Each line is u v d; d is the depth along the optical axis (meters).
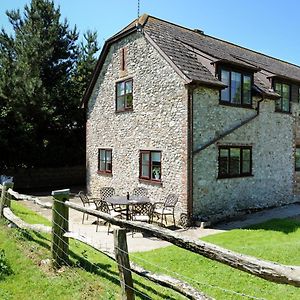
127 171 15.04
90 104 18.09
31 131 19.72
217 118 12.73
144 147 13.95
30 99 19.14
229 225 11.73
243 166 13.88
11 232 7.29
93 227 10.97
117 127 15.77
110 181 16.23
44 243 6.64
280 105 15.83
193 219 11.78
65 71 22.81
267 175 15.02
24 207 13.08
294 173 16.70
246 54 19.00
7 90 18.81
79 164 23.38
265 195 14.91
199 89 12.12
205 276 5.94
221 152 12.89
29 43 20.28
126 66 15.12
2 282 4.92
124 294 3.85
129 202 10.93
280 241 9.04
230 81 13.26
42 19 21.66
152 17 16.02
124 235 3.92
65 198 5.57
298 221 12.07
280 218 12.80
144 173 14.02
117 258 3.89
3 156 19.52
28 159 20.48
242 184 13.73
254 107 14.30
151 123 13.56
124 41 15.29
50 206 6.33
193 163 11.91
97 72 17.22
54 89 21.34
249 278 5.85
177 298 4.46
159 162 13.15
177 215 12.07
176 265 6.57
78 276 5.07
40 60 20.81
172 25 16.62
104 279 4.99
